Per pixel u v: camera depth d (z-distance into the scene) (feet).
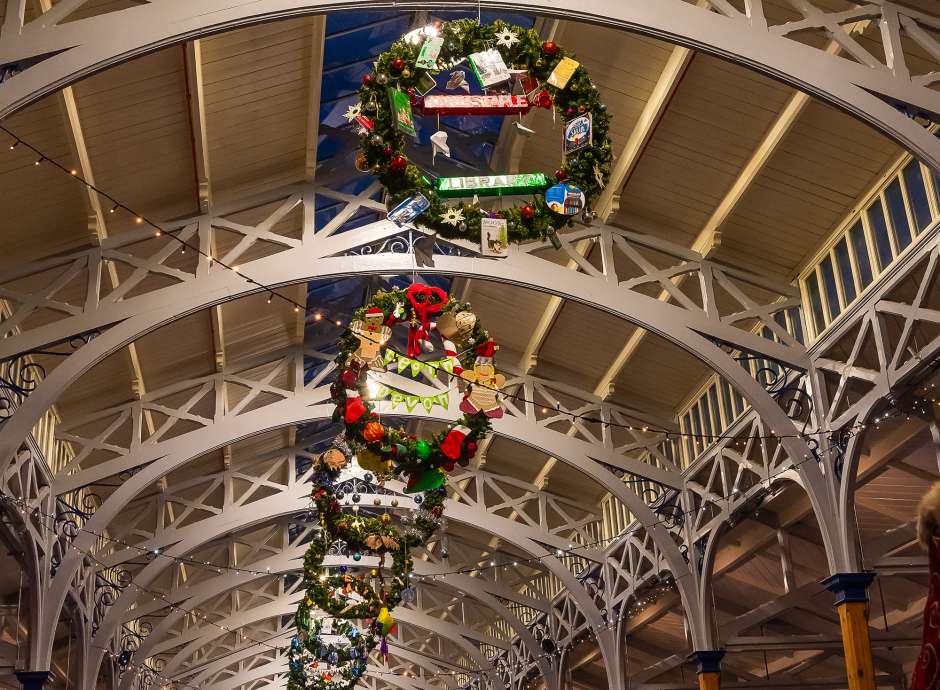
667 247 49.14
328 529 52.70
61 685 77.56
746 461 53.67
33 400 43.86
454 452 37.73
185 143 42.91
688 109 42.47
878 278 42.04
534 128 45.91
